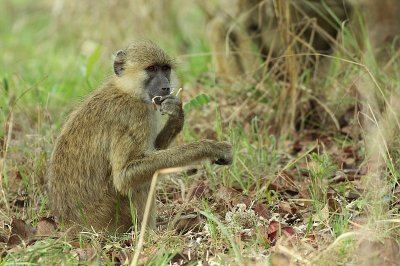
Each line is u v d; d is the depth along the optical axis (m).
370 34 16.81
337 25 16.45
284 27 14.99
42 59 20.92
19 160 13.28
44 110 14.80
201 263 9.48
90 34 22.61
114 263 9.59
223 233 9.88
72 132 11.18
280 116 14.65
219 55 17.34
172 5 23.23
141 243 9.18
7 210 11.61
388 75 15.20
